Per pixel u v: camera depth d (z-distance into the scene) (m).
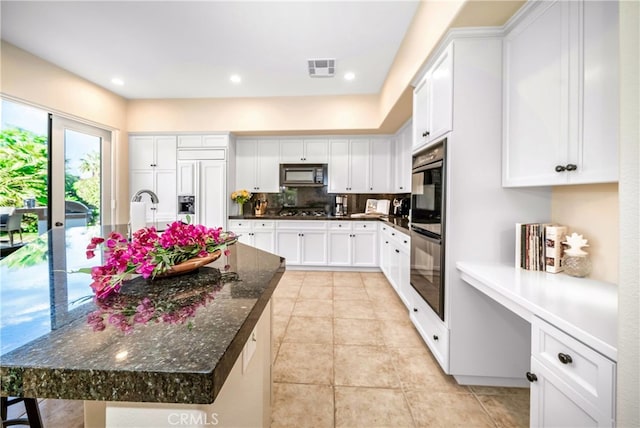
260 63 3.11
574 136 1.19
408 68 2.43
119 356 0.50
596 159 1.10
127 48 2.79
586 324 0.87
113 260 0.84
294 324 2.52
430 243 1.96
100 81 3.54
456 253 1.71
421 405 1.56
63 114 3.21
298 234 4.30
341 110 4.09
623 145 0.66
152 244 0.97
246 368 0.90
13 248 2.89
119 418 0.58
